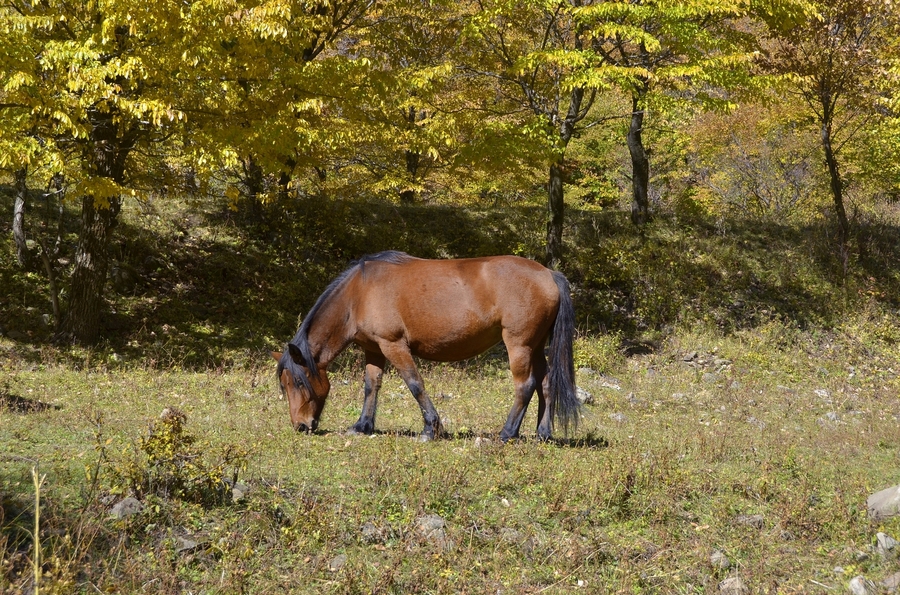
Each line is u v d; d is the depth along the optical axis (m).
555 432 9.19
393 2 16.97
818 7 18.05
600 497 6.25
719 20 16.58
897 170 24.12
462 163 16.14
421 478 6.27
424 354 8.18
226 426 8.09
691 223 21.88
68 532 4.66
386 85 13.83
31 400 8.86
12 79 9.75
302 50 14.84
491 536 5.50
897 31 18.45
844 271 20.02
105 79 11.35
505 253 19.70
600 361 14.81
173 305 15.27
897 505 6.17
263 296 16.47
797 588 4.82
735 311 18.28
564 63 14.18
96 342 13.47
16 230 14.54
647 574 5.10
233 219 18.19
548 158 15.53
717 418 11.24
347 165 19.42
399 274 8.10
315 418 8.28
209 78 11.77
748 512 6.32
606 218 21.34
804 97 21.27
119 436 7.00
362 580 4.72
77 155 12.98
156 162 14.73
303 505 5.48
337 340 8.31
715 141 26.02
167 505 5.27
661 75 14.38
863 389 14.48
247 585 4.59
